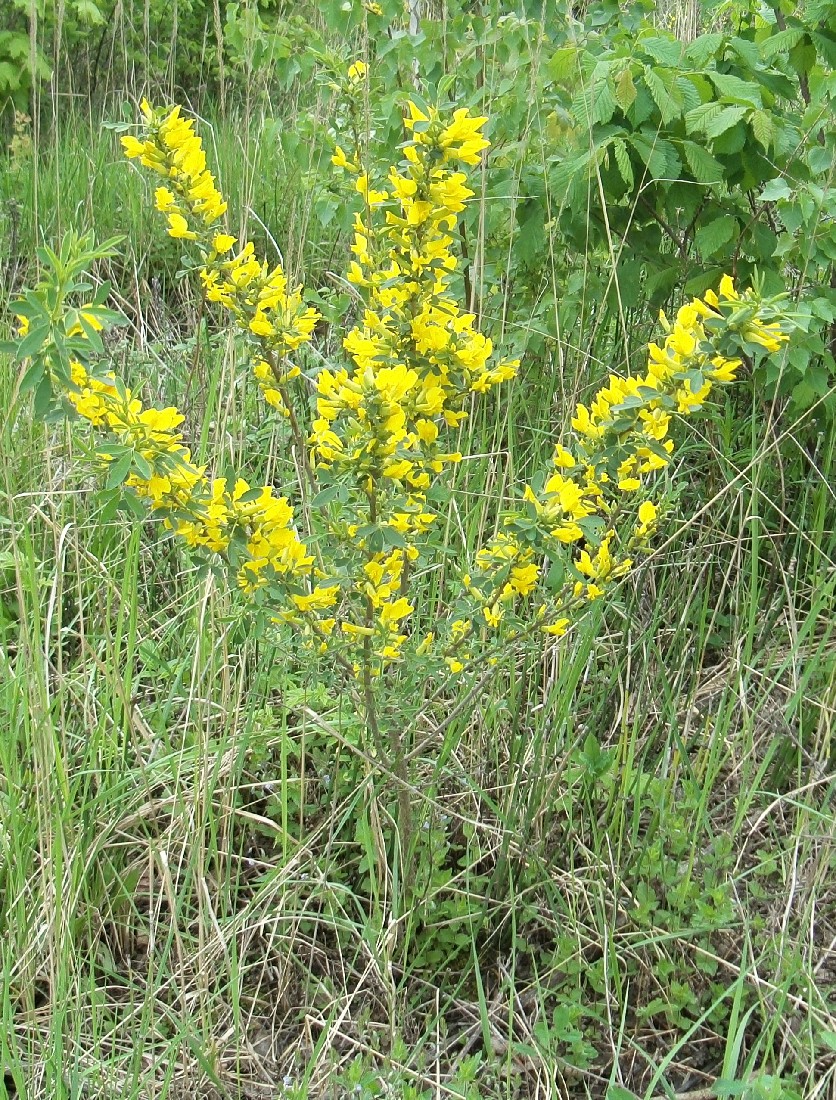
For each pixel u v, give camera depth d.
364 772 2.03
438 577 2.25
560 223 2.46
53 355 1.25
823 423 2.52
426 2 2.65
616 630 2.39
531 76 2.35
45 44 4.46
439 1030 1.75
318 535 1.55
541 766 2.04
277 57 2.67
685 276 2.53
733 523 2.46
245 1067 1.69
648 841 1.92
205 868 1.94
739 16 2.59
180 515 1.41
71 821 1.85
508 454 2.27
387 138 2.50
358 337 1.56
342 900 1.88
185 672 2.28
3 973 1.61
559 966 1.75
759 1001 1.64
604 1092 1.69
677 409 1.57
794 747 2.09
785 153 2.27
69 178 3.63
